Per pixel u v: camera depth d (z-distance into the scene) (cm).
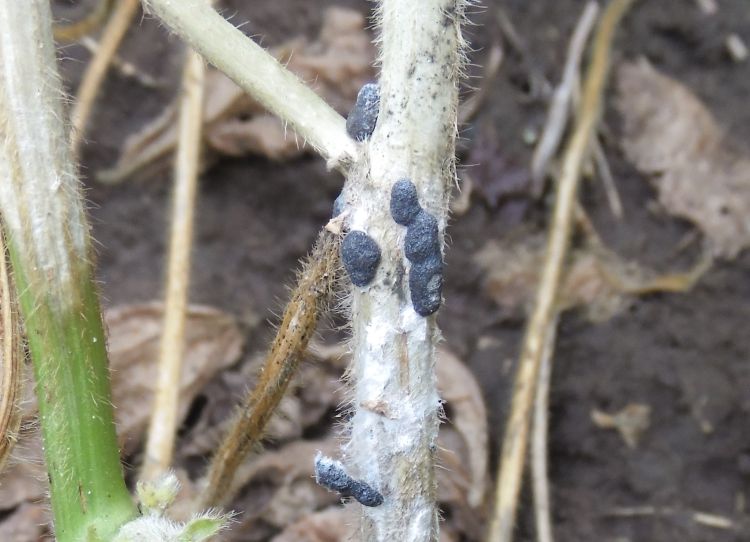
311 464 25
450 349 28
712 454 27
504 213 30
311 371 26
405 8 17
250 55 18
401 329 17
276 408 19
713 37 33
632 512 26
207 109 29
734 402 27
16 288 18
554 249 27
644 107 32
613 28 30
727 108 32
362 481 17
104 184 29
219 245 29
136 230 29
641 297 29
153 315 26
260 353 27
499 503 24
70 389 18
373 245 17
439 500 25
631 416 27
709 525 26
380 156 17
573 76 31
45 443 18
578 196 30
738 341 28
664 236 30
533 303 27
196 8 18
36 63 17
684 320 29
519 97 31
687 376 28
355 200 17
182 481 25
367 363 17
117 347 26
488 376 28
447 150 17
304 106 18
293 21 31
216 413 26
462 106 30
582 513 26
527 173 30
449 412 26
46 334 18
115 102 30
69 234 18
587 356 28
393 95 17
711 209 30
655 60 33
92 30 30
